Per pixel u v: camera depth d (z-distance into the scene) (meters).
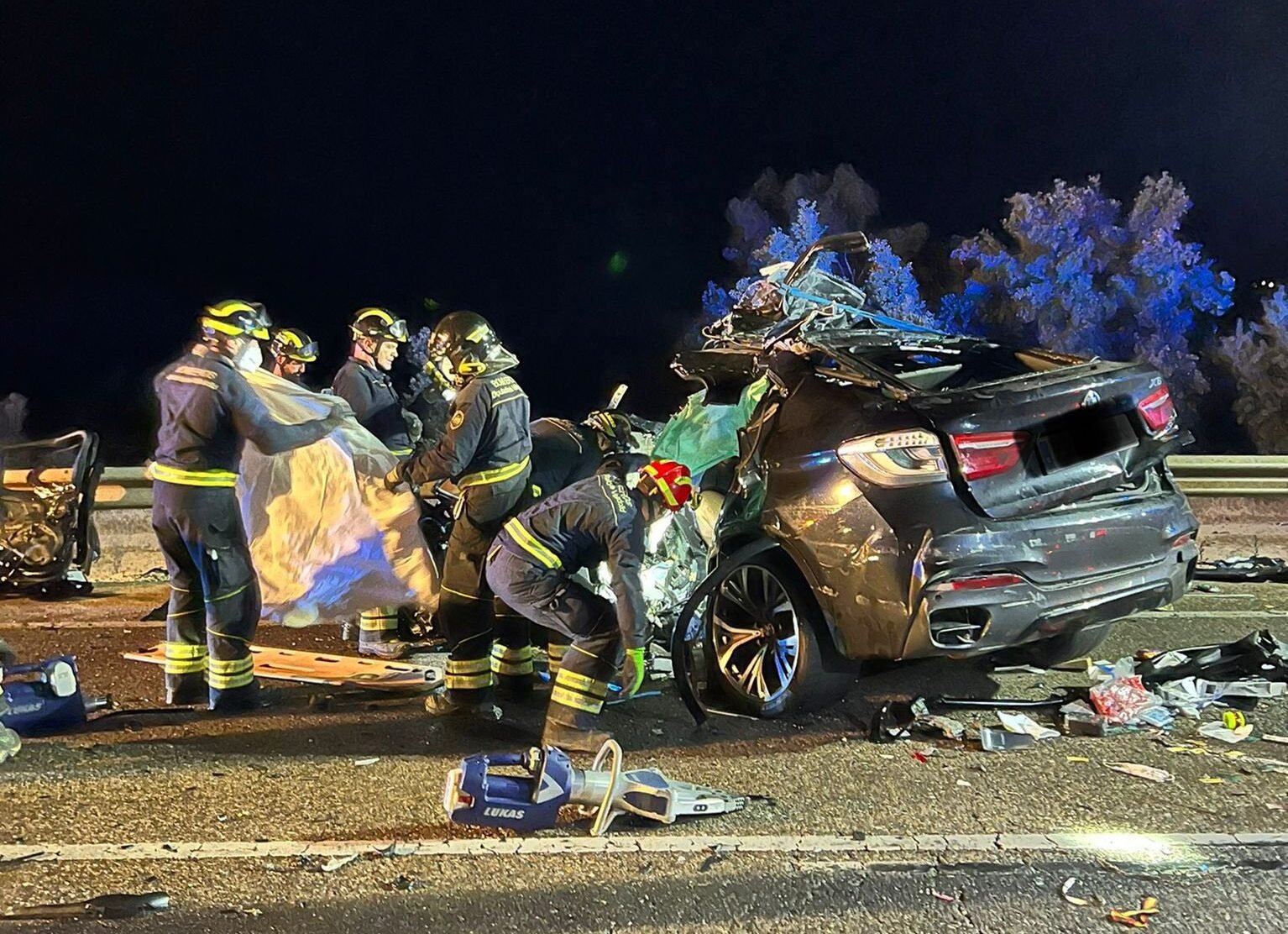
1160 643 6.62
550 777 4.00
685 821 4.17
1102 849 3.92
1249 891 3.62
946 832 4.07
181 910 3.51
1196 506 9.84
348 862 3.84
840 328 5.97
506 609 5.65
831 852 3.91
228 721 5.33
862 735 5.08
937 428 4.70
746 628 5.40
